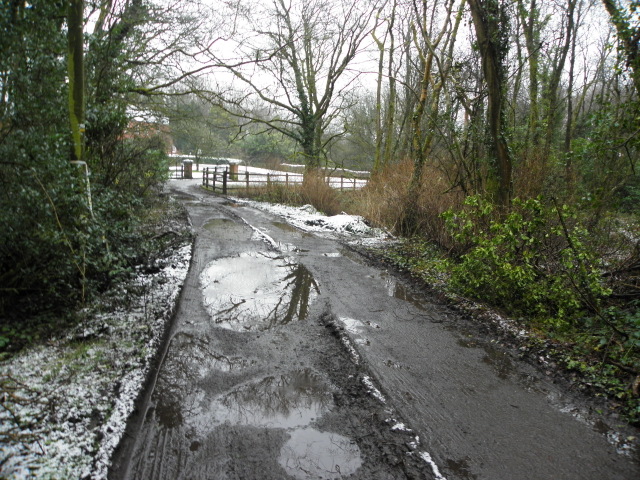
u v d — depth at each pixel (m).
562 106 16.62
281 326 4.76
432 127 9.73
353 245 9.16
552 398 3.48
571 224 6.70
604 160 8.91
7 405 2.77
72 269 4.41
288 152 28.72
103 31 6.14
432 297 5.96
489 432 3.00
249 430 2.92
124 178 7.08
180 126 12.14
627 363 3.88
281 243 9.23
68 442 2.54
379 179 14.56
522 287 5.16
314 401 3.31
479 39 7.48
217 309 5.16
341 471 2.56
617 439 2.96
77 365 3.41
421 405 3.31
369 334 4.64
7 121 3.91
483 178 8.49
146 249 6.14
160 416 3.03
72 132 4.50
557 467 2.66
